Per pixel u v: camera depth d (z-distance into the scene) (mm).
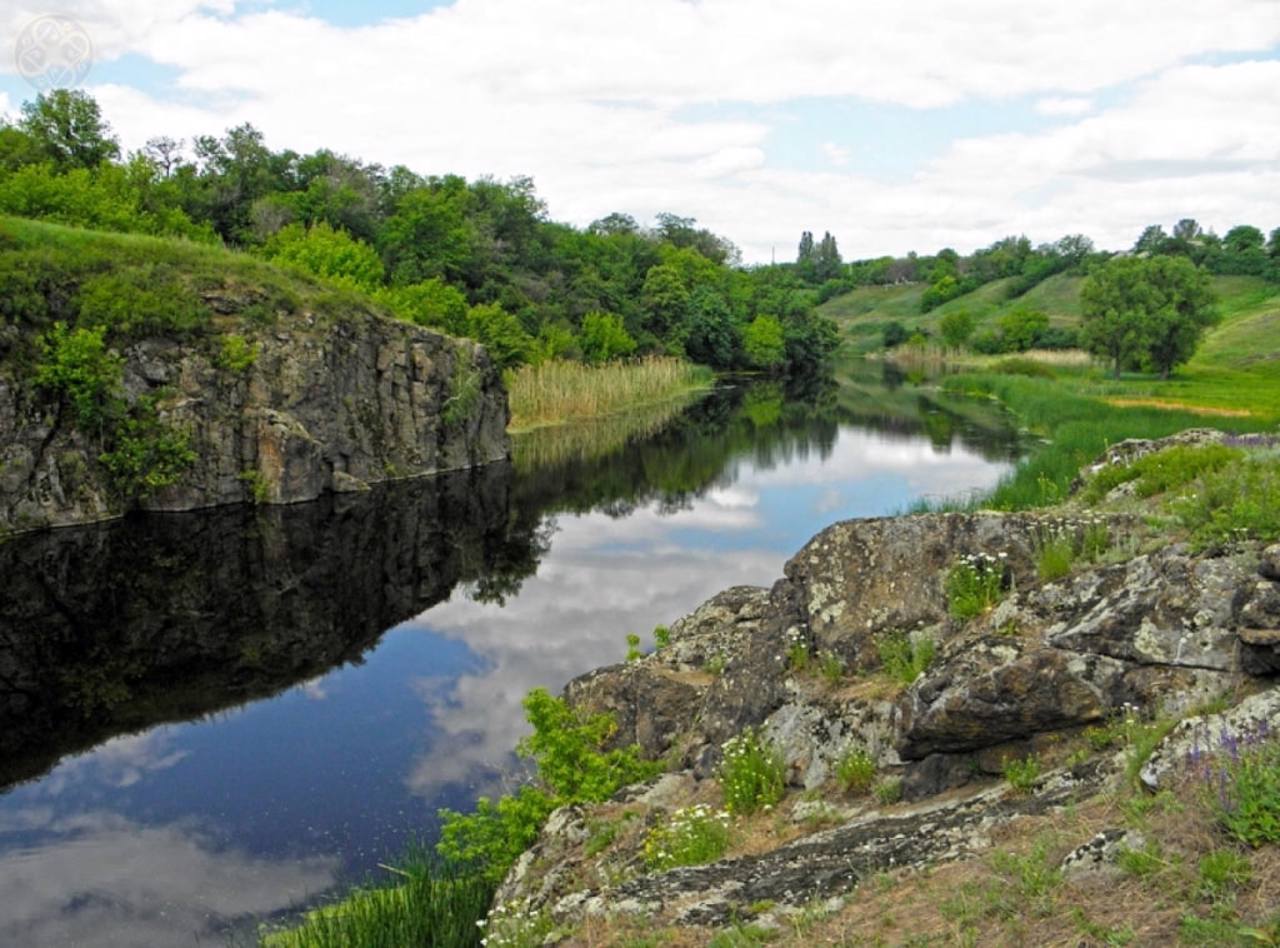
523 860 10180
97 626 22250
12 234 34156
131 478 32750
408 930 9219
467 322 62281
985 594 10375
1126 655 8156
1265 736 6074
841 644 10898
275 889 11555
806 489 37188
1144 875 5285
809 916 6297
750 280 143000
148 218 56969
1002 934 5336
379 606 23625
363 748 15609
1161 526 10180
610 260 118875
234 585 25609
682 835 9203
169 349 34219
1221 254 138125
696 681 13758
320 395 37812
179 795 14062
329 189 83812
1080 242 180250
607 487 39469
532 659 19672
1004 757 8359
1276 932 4457
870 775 9148
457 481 41375
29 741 16094
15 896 11438
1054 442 36156
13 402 29844
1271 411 46156
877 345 153375
